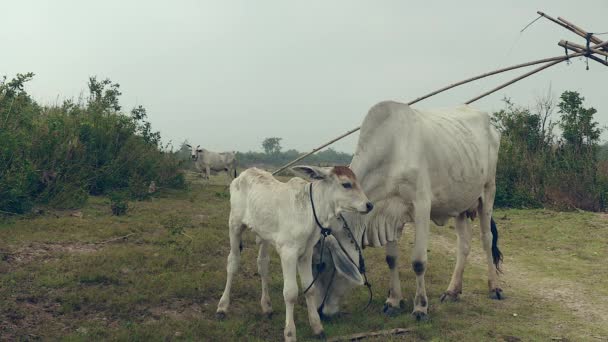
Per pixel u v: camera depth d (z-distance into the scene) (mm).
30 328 4840
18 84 10172
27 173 9391
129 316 5348
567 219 12688
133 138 14250
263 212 5180
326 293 5602
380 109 5902
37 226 8273
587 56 6551
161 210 11078
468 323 5730
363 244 5809
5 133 9328
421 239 5852
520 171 15742
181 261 7188
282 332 5254
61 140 11398
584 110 16672
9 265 6352
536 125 17453
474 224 12328
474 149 6617
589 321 6012
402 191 5875
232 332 5090
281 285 6656
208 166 21547
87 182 11867
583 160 15789
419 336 5301
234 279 6758
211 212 11547
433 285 7238
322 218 4930
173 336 4941
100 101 15352
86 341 4641
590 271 8367
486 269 8414
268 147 69938
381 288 6883
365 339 5109
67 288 5805
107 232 8352
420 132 6027
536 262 8930
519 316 6113
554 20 6758
